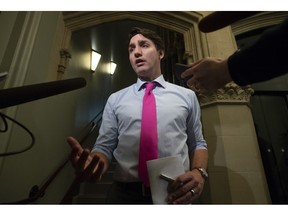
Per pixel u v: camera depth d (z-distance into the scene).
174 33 2.29
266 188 1.43
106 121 1.12
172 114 1.00
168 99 1.06
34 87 0.65
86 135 2.48
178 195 0.77
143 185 0.87
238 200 1.36
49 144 1.66
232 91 1.65
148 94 1.07
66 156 1.90
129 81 4.76
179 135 0.97
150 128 0.94
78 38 2.45
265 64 0.40
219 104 1.63
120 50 4.80
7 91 0.63
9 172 1.30
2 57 1.51
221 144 1.51
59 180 1.84
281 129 1.88
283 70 0.40
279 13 2.12
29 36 1.60
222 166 1.46
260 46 0.40
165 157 0.83
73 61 2.28
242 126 1.56
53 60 1.82
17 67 1.46
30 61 1.54
